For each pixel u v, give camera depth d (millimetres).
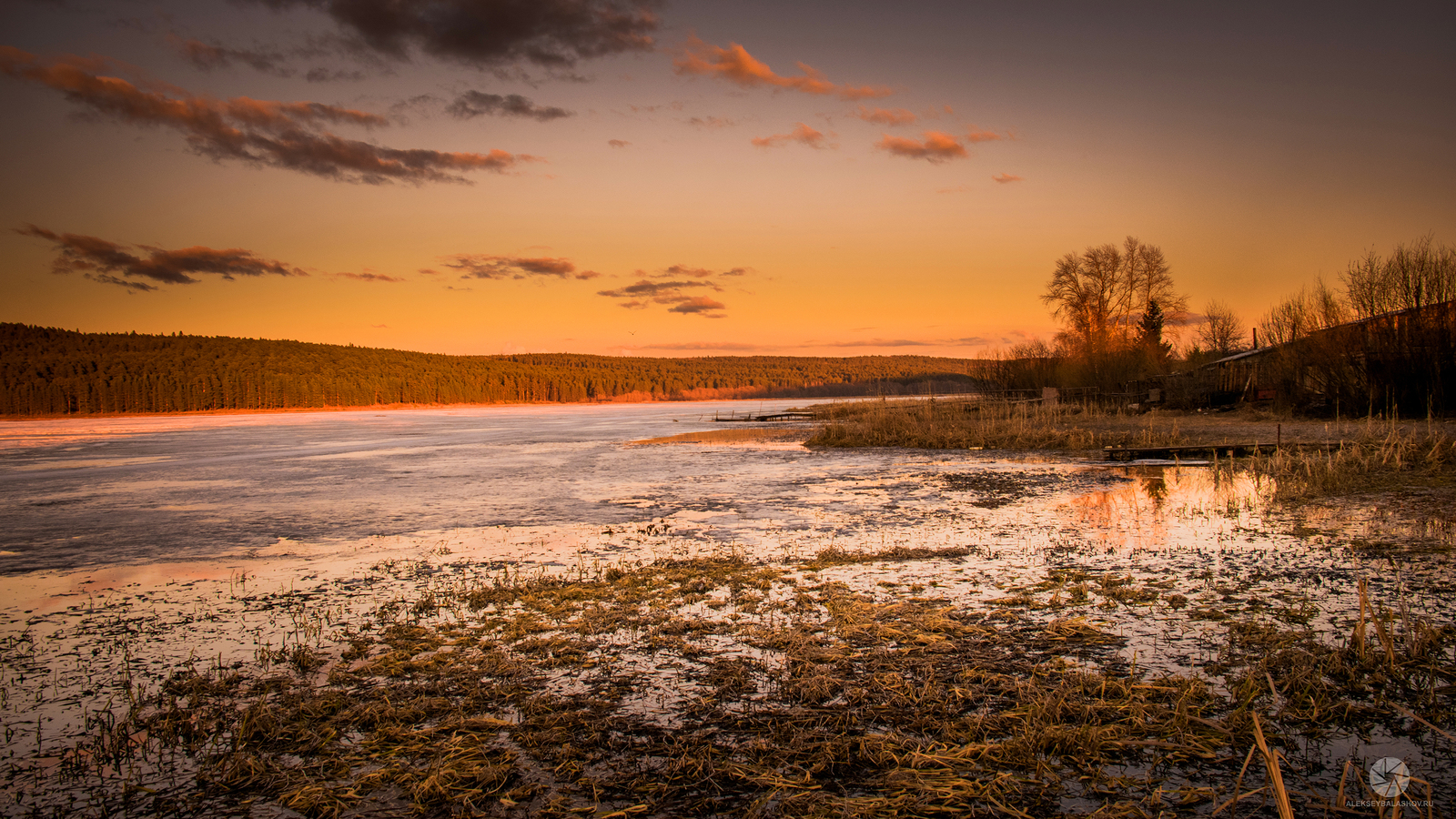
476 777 3852
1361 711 4254
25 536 11883
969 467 19203
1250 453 18984
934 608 6500
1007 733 4176
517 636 6113
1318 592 6609
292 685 5250
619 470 20312
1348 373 26297
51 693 5270
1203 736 4035
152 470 23047
